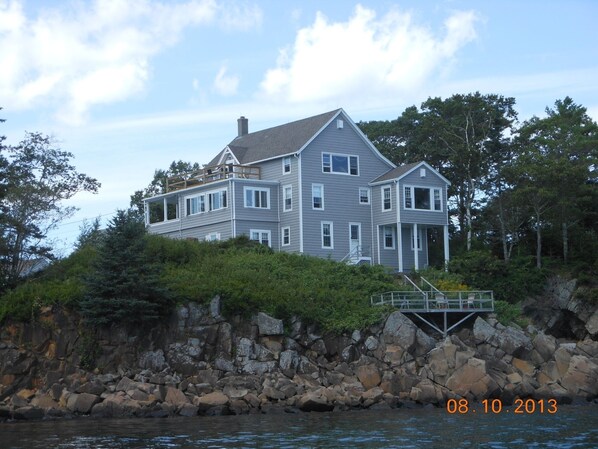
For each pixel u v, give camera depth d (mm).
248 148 75938
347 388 49094
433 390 48594
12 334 50031
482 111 83000
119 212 52344
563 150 77938
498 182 79625
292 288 55750
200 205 71688
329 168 70875
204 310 51406
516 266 70938
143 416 44688
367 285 59719
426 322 55031
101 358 49938
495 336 54438
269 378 49281
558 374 52469
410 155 88750
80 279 51188
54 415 44875
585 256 73812
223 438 36000
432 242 82562
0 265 56375
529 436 36125
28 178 61281
